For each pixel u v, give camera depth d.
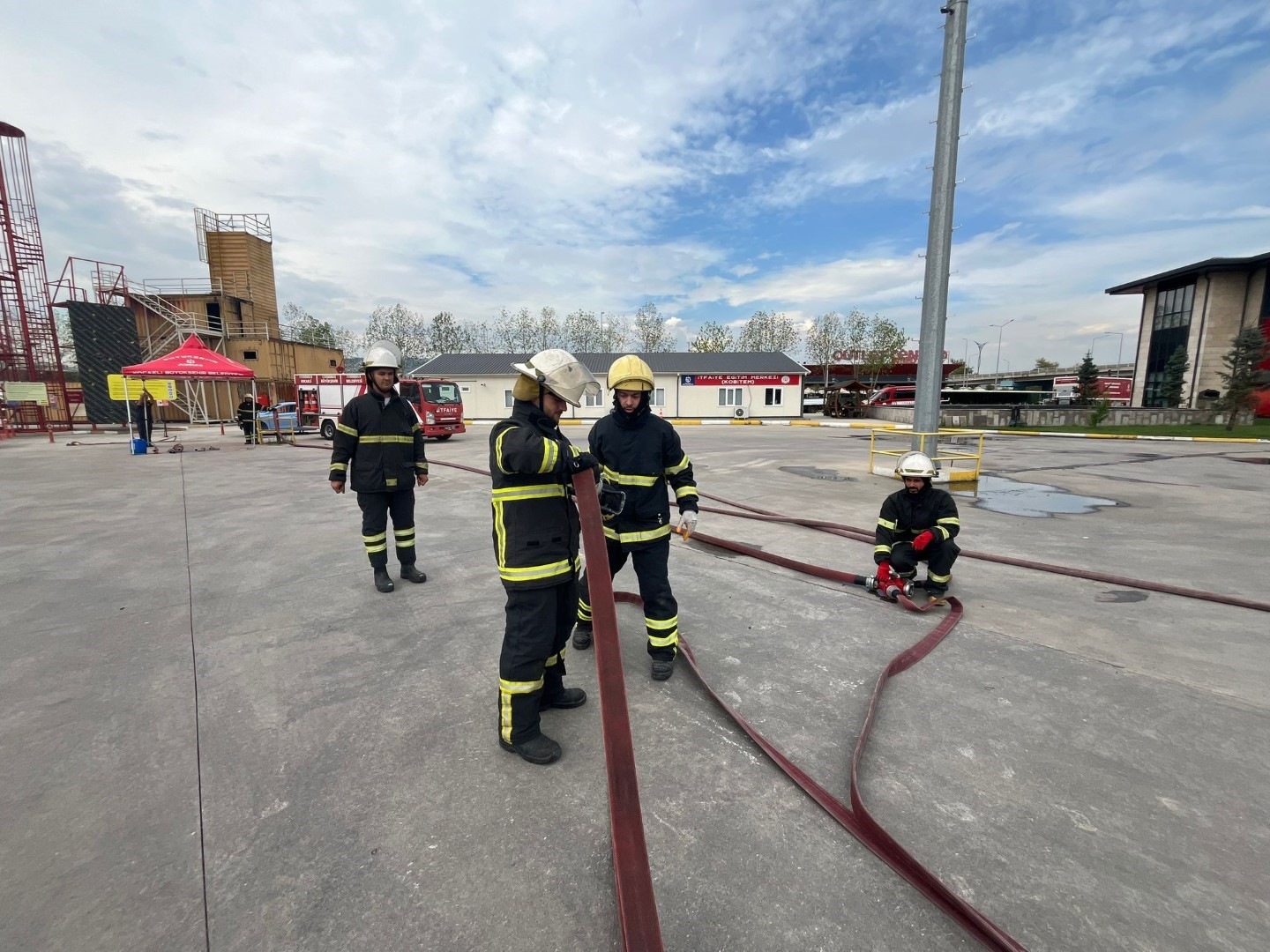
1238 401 23.62
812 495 8.49
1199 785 2.20
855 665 3.21
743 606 4.10
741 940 1.58
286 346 34.44
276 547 5.61
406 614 3.96
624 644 3.50
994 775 2.27
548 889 1.75
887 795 2.16
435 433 17.70
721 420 33.09
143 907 1.68
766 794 2.18
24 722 2.64
